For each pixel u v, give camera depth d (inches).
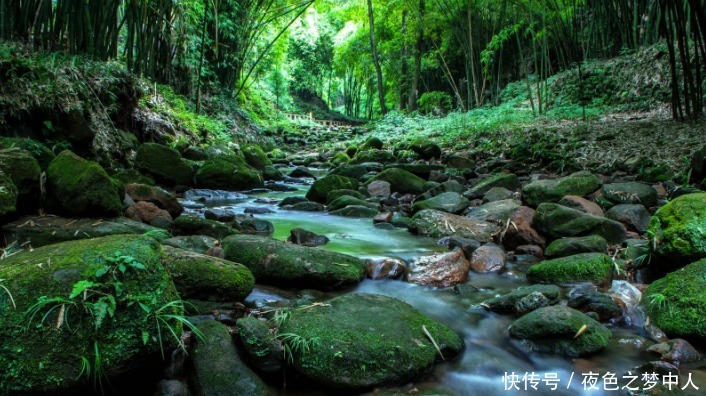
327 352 72.9
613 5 486.0
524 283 117.0
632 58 451.5
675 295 91.4
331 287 107.3
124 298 62.5
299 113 1127.0
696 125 279.0
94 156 219.9
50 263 65.0
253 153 360.2
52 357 58.1
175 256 92.5
